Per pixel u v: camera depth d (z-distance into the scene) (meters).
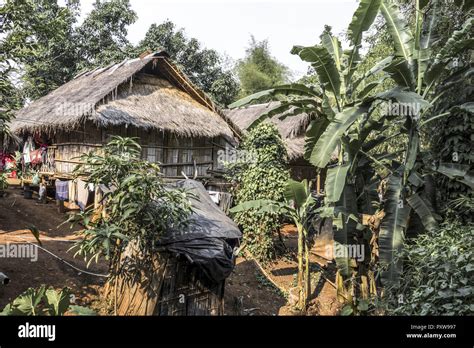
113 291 6.34
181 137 13.25
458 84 8.01
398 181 7.37
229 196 12.41
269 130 11.59
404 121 8.17
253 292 9.08
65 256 7.80
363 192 8.19
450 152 7.73
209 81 26.47
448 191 7.70
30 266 6.90
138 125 11.44
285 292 9.18
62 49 22.25
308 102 8.37
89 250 5.32
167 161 13.67
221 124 14.02
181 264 6.15
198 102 14.62
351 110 7.06
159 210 5.70
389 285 6.38
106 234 5.12
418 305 4.75
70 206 11.67
